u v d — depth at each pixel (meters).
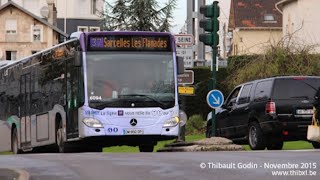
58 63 26.25
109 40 24.34
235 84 42.03
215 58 24.89
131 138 24.41
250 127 26.06
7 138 32.59
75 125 24.56
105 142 24.88
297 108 24.83
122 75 24.28
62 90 25.75
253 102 26.00
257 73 41.09
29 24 90.81
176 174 14.80
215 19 24.50
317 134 23.17
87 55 24.09
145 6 44.66
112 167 16.62
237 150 23.42
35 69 28.77
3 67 33.56
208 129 30.06
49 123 27.14
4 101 33.09
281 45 41.31
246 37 89.69
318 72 40.69
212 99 25.31
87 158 19.83
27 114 29.66
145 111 24.25
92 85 24.00
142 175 14.78
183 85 27.86
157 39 24.69
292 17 65.62
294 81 25.00
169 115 24.50
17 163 18.91
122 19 45.47
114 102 24.06
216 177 14.18
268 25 90.00
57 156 21.47
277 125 24.72
